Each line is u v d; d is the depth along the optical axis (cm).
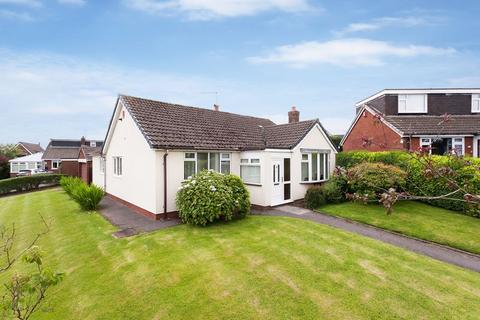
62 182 2127
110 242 962
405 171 1466
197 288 634
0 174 3919
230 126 1833
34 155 5197
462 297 592
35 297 650
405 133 1933
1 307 394
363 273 689
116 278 710
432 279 670
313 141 1727
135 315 563
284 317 526
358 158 1773
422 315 526
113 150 1798
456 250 927
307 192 1507
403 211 1341
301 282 645
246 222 1147
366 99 2783
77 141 5425
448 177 357
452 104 2453
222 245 878
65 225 1241
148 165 1293
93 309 597
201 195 1094
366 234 1062
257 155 1465
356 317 520
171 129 1415
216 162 1471
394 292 604
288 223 1130
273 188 1481
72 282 718
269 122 2392
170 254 822
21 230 1237
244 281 654
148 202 1301
